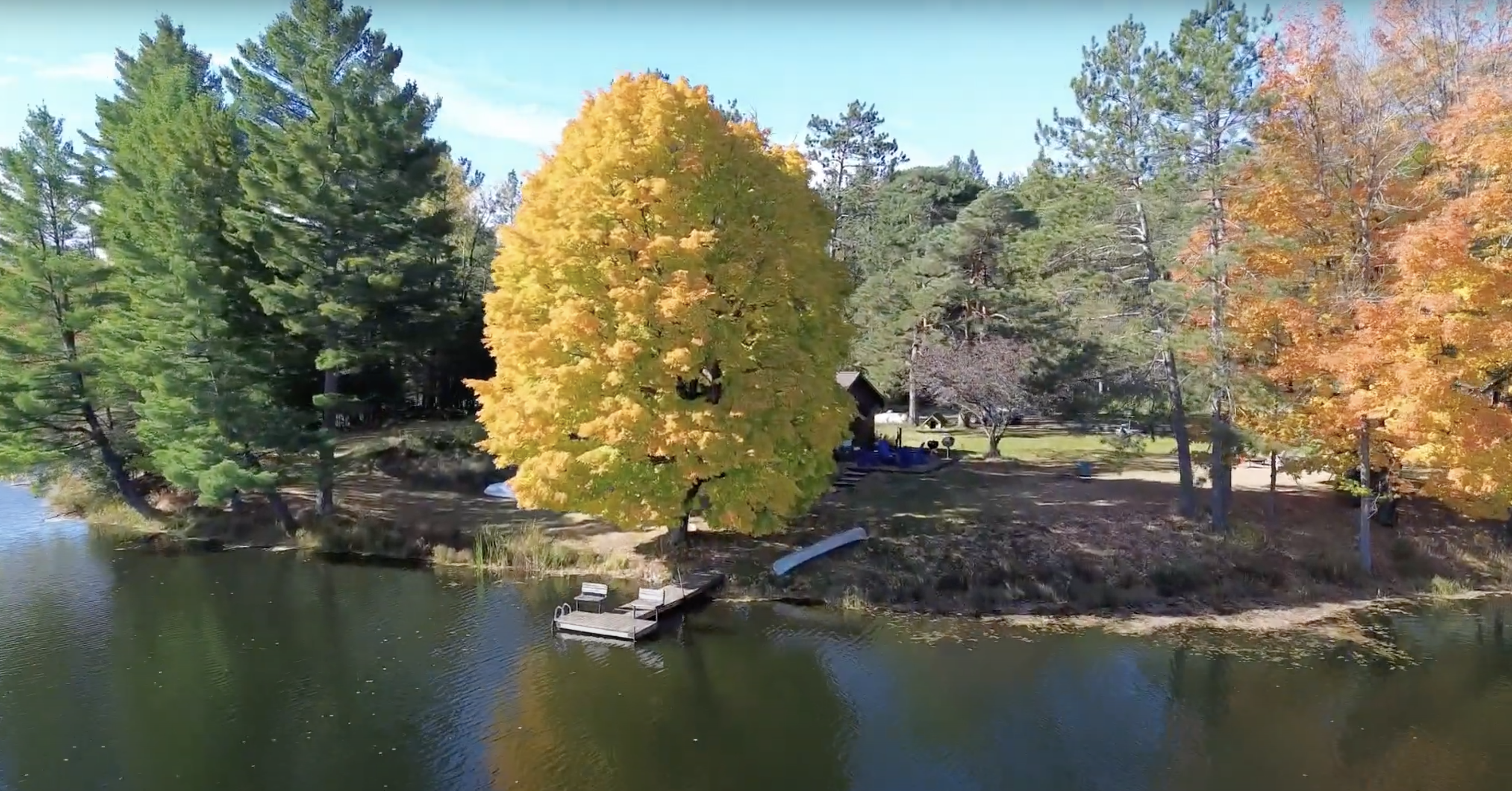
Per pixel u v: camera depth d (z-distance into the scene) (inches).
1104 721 621.6
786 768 550.6
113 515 1208.2
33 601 862.5
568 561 952.3
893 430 1750.7
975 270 1759.4
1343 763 563.5
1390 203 911.7
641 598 816.9
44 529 1161.4
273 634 768.9
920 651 743.7
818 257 926.4
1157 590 874.8
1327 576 911.7
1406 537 986.1
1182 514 996.6
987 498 1077.1
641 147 804.0
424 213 1801.2
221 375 1058.7
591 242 804.6
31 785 524.7
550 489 812.6
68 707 629.3
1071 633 788.0
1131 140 973.2
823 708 634.8
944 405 1492.4
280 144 1084.5
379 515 1101.7
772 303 864.3
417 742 578.9
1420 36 920.3
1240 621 818.2
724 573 893.8
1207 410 1021.8
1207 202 907.4
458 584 908.0
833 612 828.6
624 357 774.5
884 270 2090.3
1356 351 819.4
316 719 610.5
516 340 795.4
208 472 1018.7
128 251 1063.0
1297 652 748.0
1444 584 901.8
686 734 593.3
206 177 1151.0
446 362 1600.6
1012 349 1397.6
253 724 603.5
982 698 654.5
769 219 883.4
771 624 797.2
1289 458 993.5
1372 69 900.6
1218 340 898.1
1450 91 924.0
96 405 1175.6
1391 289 877.2
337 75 1133.7
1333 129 896.3
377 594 879.1
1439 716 629.6
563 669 696.4
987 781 539.8
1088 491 1112.8
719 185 845.8
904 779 540.4
